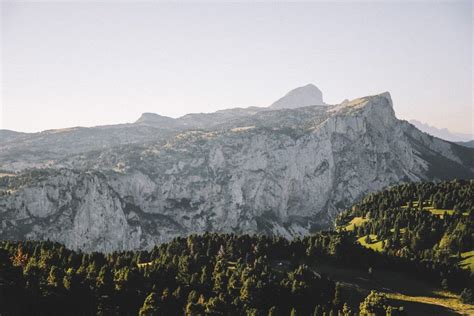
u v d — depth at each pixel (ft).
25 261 433.48
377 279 562.25
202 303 390.83
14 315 346.95
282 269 527.81
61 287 378.53
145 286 419.74
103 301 388.78
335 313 416.67
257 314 381.81
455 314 478.18
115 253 541.75
